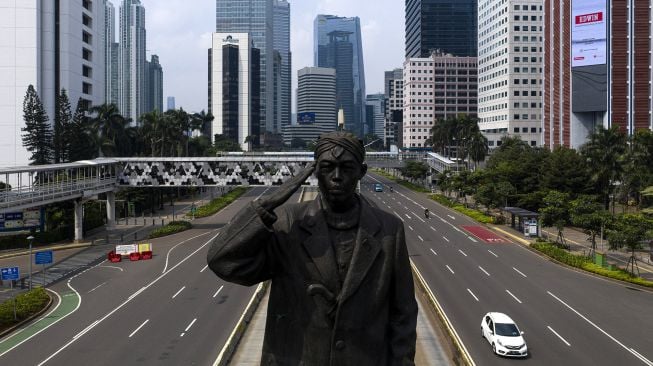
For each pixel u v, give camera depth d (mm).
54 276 44156
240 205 94500
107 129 88062
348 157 6230
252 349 24219
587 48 96562
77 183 59406
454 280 41000
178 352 25938
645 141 66938
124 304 35281
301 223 6414
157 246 57750
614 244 42094
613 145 68000
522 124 146625
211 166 65938
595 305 34188
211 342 27281
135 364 24531
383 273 6355
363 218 6434
